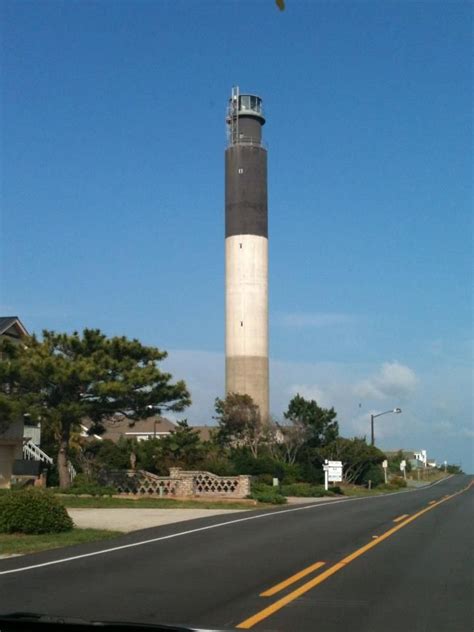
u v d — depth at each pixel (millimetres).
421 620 10164
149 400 38406
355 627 9719
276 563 15234
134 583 12758
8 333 43500
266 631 8891
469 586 12742
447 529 22641
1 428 38906
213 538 20016
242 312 79312
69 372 36094
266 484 49531
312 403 70375
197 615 10242
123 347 38594
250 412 66875
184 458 46656
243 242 80000
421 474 111375
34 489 22547
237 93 82812
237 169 80938
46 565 14859
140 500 35438
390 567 14766
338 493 52844
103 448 48469
